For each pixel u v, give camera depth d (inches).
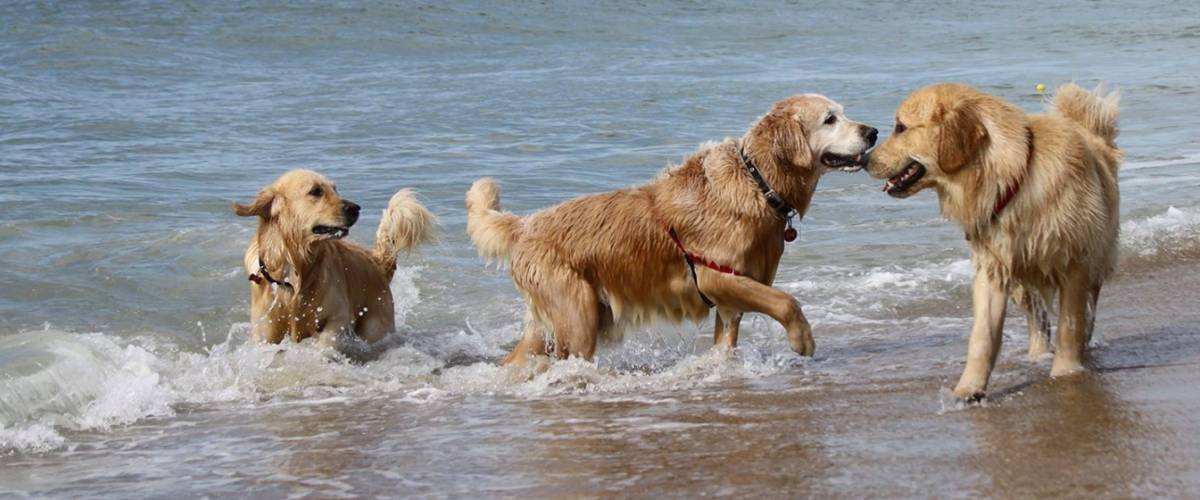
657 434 295.0
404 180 698.2
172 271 506.9
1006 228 311.6
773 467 260.1
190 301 474.0
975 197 311.6
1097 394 298.8
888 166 318.7
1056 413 284.7
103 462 292.0
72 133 853.8
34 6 1678.2
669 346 421.1
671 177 381.7
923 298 456.8
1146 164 693.9
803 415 303.3
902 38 1681.8
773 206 367.9
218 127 886.4
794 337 363.6
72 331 428.5
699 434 292.2
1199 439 256.4
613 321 392.2
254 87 1138.7
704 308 383.2
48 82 1137.4
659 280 379.2
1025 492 230.7
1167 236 515.8
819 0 2252.7
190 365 394.9
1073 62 1316.4
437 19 1686.8
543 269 381.7
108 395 349.7
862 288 470.3
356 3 1766.7
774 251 375.9
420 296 487.8
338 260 430.6
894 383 333.4
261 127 890.7
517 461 279.4
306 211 408.8
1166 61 1282.0
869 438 276.5
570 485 257.8
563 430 305.3
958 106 310.3
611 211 380.8
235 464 287.1
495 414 327.9
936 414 294.5
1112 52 1416.1
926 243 537.6
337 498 258.5
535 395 350.0
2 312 445.7
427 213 453.4
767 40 1652.3
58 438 310.3
